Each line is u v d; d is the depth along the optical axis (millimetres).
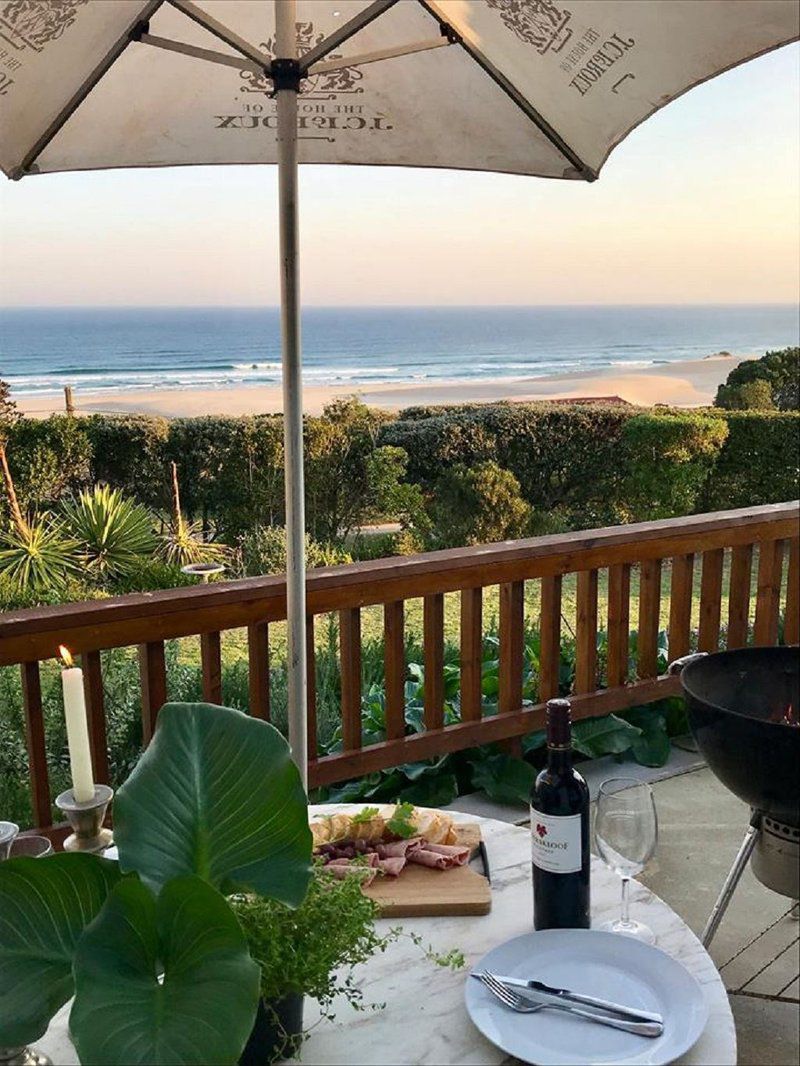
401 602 2795
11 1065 1067
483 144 1978
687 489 10875
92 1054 806
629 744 3219
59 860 987
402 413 12281
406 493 10445
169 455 10438
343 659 2750
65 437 10273
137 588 6527
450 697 3443
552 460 11320
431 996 1186
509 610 2977
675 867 2600
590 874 1405
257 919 1017
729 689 1962
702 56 1529
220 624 2480
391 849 1486
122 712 3178
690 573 3324
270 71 1509
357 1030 1128
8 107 1694
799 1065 1850
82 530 6961
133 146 1967
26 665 2270
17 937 969
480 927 1327
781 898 2428
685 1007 1126
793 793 1681
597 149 1819
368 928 1260
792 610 3561
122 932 905
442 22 1582
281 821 1047
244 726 1104
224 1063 806
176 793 1055
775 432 10820
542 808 1255
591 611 3143
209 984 857
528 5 1525
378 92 1937
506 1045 1074
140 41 1601
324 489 10484
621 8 1486
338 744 3145
